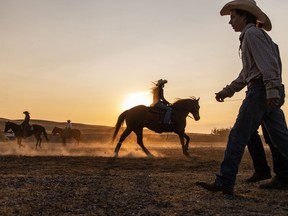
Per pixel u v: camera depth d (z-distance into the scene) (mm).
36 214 4461
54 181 6488
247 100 5508
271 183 6078
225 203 4953
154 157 16734
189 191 5688
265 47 5293
